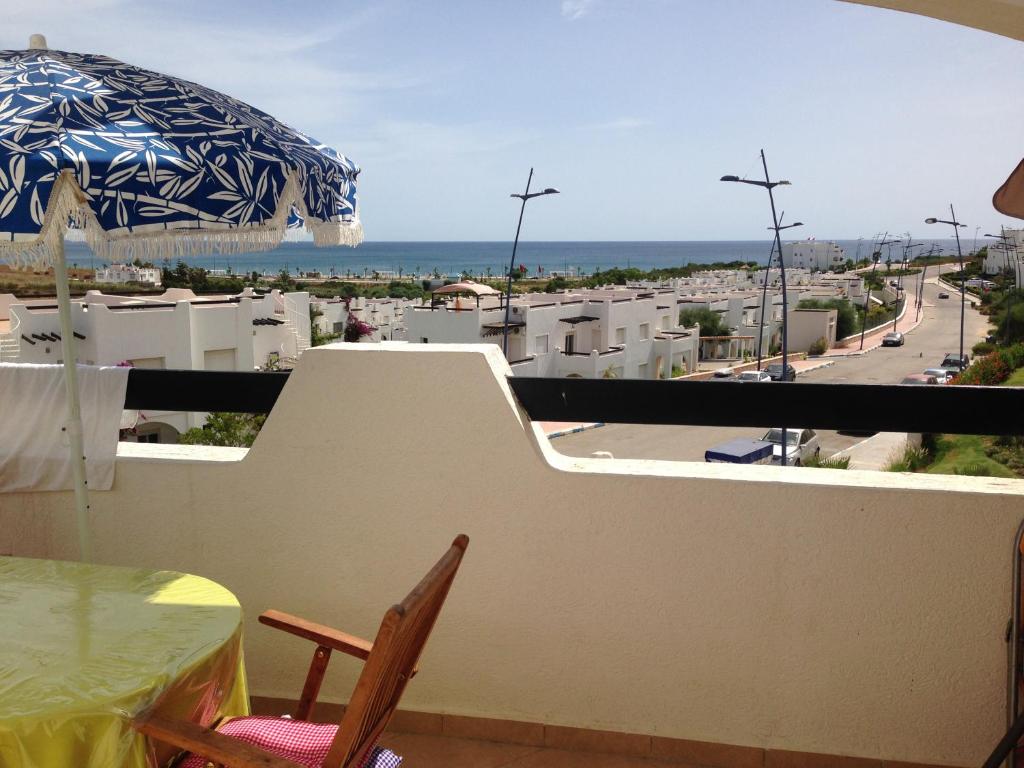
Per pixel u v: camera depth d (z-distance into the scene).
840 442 26.80
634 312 53.38
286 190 1.67
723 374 58.09
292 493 2.42
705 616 2.22
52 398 2.55
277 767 1.28
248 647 2.52
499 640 2.36
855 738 2.18
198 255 1.69
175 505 2.51
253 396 2.46
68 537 2.60
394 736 2.43
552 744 2.36
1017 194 1.60
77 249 2.04
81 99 1.61
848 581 2.12
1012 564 1.83
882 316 92.81
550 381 2.30
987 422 2.04
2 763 1.27
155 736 1.33
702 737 2.27
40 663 1.45
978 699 2.10
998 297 96.50
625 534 2.23
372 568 2.41
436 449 2.31
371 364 2.32
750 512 2.15
